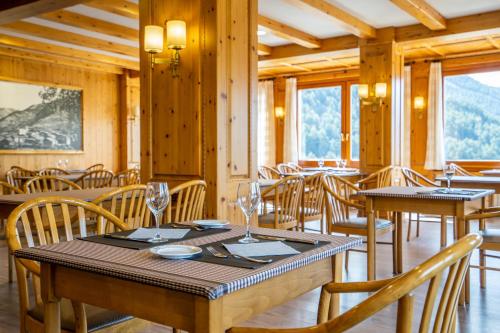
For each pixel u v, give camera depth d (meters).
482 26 5.96
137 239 1.64
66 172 6.87
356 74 9.16
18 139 7.97
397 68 6.75
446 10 5.85
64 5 4.44
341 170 7.70
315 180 4.41
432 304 1.02
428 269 0.98
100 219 2.07
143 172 3.86
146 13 3.80
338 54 7.38
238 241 1.62
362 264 4.17
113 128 9.50
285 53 7.64
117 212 3.21
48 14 5.58
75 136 8.81
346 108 9.38
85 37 7.06
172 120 3.69
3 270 4.06
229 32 3.56
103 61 8.48
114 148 9.53
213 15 3.45
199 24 3.52
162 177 3.76
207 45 3.48
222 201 3.49
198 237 1.70
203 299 1.12
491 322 2.80
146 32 3.55
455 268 1.07
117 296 1.31
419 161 8.44
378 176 5.57
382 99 6.57
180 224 1.98
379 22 6.34
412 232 5.87
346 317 0.99
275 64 8.46
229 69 3.56
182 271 1.23
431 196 3.20
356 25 6.09
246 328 1.16
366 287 1.45
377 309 0.96
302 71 9.74
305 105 9.95
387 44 6.56
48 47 7.56
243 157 3.71
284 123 9.93
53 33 6.64
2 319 2.88
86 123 9.00
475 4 5.64
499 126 7.93
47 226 2.92
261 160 10.12
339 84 9.44
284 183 3.93
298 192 4.11
